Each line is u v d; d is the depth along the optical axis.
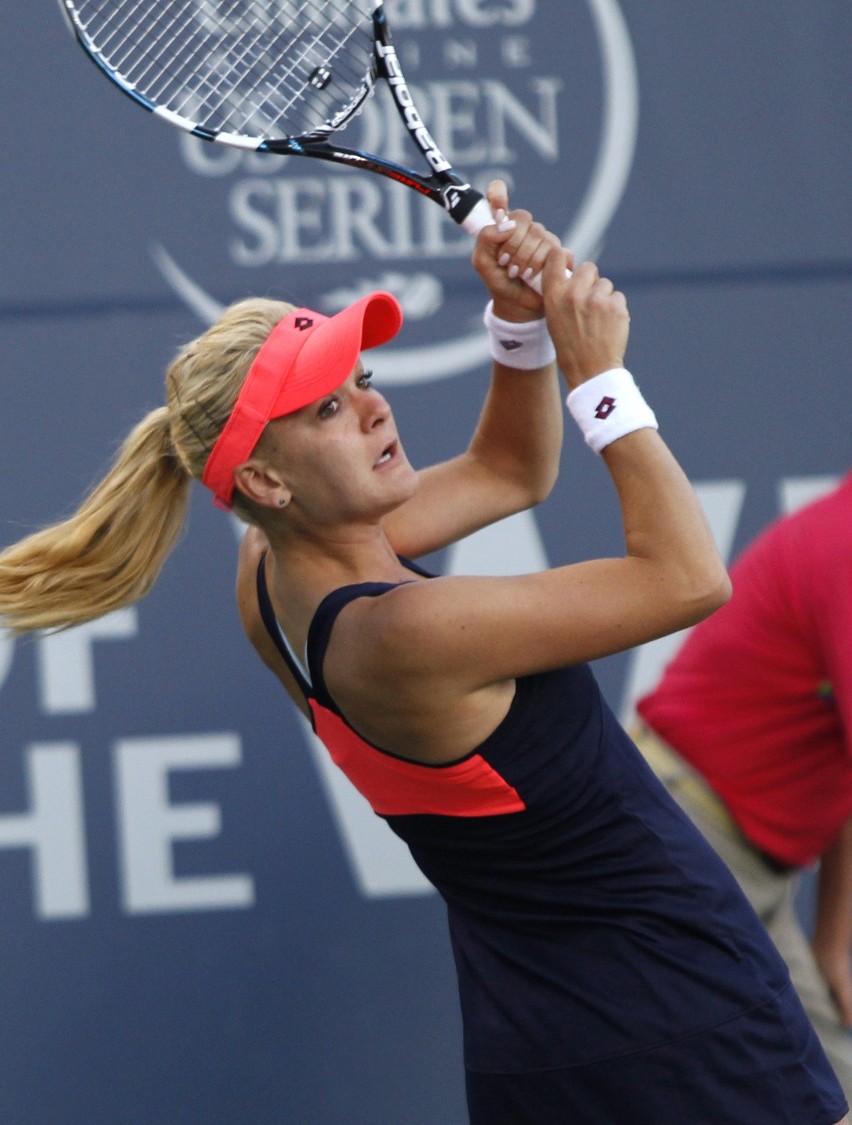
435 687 5.61
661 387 11.21
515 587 5.59
